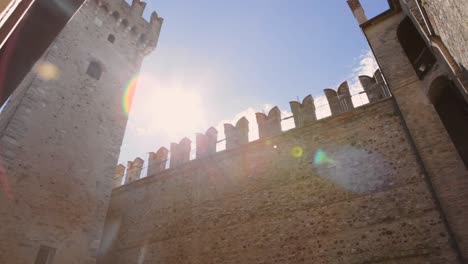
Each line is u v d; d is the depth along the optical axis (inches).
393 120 473.1
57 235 511.2
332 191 466.0
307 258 430.6
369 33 580.7
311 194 479.2
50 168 543.5
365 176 452.8
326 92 597.0
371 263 390.6
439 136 417.4
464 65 313.4
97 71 722.2
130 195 697.6
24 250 464.8
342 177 469.7
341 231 427.5
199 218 561.9
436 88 470.6
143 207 656.4
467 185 370.0
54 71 621.6
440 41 390.6
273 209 496.4
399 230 394.3
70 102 625.0
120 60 790.5
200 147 681.6
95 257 546.6
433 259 361.4
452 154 396.5
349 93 576.4
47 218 509.0
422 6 407.8
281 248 456.4
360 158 470.3
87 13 755.4
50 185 532.7
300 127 548.4
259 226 492.7
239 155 588.7
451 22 304.2
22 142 521.7
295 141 543.8
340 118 518.6
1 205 463.2
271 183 523.8
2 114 601.3
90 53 716.7
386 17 576.4
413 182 414.9
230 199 548.7
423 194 401.4
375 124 485.1
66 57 658.2
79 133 615.5
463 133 502.9
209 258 508.4
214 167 606.5
